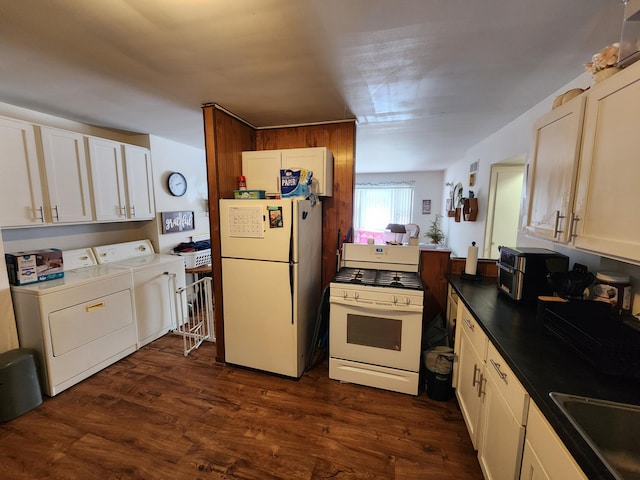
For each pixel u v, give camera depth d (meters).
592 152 1.15
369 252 2.71
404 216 7.44
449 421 1.93
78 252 2.81
